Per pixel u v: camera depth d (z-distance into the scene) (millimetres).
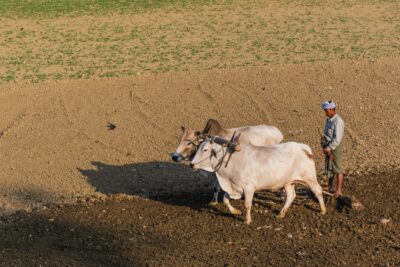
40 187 16141
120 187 15914
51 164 17438
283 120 19875
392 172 16234
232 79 23516
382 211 14148
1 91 23250
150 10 35062
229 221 13797
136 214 14406
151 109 21172
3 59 27250
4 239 13484
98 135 19297
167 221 13945
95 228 13820
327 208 14258
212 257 12375
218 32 30516
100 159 17609
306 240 12938
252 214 14062
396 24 30875
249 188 13156
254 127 14648
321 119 19781
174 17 33594
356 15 32906
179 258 12367
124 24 32469
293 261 12156
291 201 13641
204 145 13203
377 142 18094
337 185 14500
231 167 13172
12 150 18484
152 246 12898
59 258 12578
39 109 21594
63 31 31484
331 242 12844
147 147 18234
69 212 14680
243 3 36062
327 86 22594
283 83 22984
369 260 12180
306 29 30531
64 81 24094
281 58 25906
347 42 28047
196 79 23656
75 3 36688
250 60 25766
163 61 26094
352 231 13242
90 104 21797
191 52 27250
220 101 21594
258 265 12047
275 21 32250
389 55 25750
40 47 28922
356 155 17312
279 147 13352
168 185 15891
